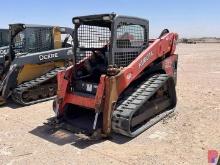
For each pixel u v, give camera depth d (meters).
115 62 6.80
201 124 7.39
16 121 7.94
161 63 8.15
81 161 5.60
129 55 7.18
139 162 5.52
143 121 7.23
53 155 5.87
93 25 7.30
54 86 10.27
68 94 7.25
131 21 7.03
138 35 7.39
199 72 16.02
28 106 9.45
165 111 8.13
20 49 9.80
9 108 9.26
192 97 10.12
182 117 7.90
